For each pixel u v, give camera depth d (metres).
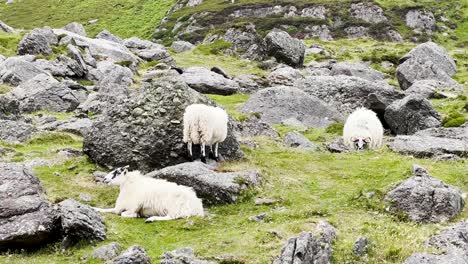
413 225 15.12
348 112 38.03
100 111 31.92
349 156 22.62
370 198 16.73
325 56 66.19
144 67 53.78
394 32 98.62
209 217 15.84
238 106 36.12
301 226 14.45
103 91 35.97
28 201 14.40
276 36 59.59
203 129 19.08
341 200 17.27
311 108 34.72
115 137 20.45
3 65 40.19
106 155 20.27
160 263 12.37
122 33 126.50
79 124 26.86
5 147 21.98
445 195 15.84
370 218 15.66
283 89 35.44
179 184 17.22
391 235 14.19
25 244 13.68
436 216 15.57
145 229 14.94
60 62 43.72
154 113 20.59
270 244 13.57
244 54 60.41
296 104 34.59
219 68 48.47
